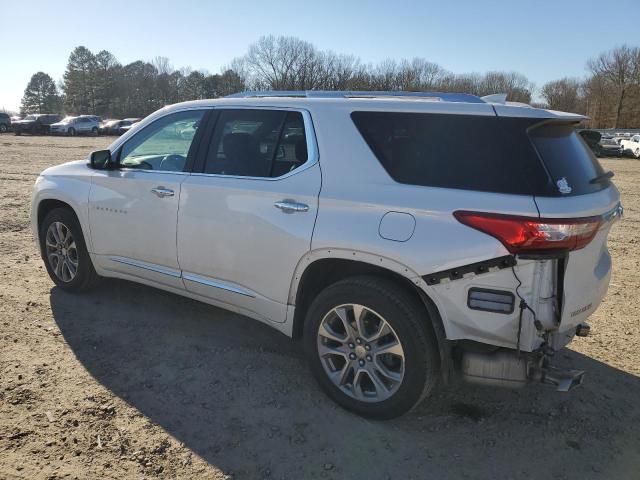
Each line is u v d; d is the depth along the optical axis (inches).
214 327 176.6
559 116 115.3
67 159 792.9
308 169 133.9
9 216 338.3
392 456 116.4
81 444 115.5
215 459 113.3
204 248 151.8
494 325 110.5
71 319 177.2
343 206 125.3
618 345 175.2
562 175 112.1
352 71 3016.7
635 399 142.6
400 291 120.4
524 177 110.7
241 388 140.3
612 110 3297.2
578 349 171.8
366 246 119.8
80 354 154.4
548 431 127.4
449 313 113.9
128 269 175.8
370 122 129.6
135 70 3978.8
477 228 109.8
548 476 112.1
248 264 142.7
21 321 173.2
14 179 531.2
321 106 137.3
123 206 171.0
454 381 147.6
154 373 146.0
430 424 128.3
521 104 124.7
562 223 105.6
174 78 3932.1
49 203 198.5
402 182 121.3
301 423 126.3
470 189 114.0
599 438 125.4
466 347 117.3
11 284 206.7
